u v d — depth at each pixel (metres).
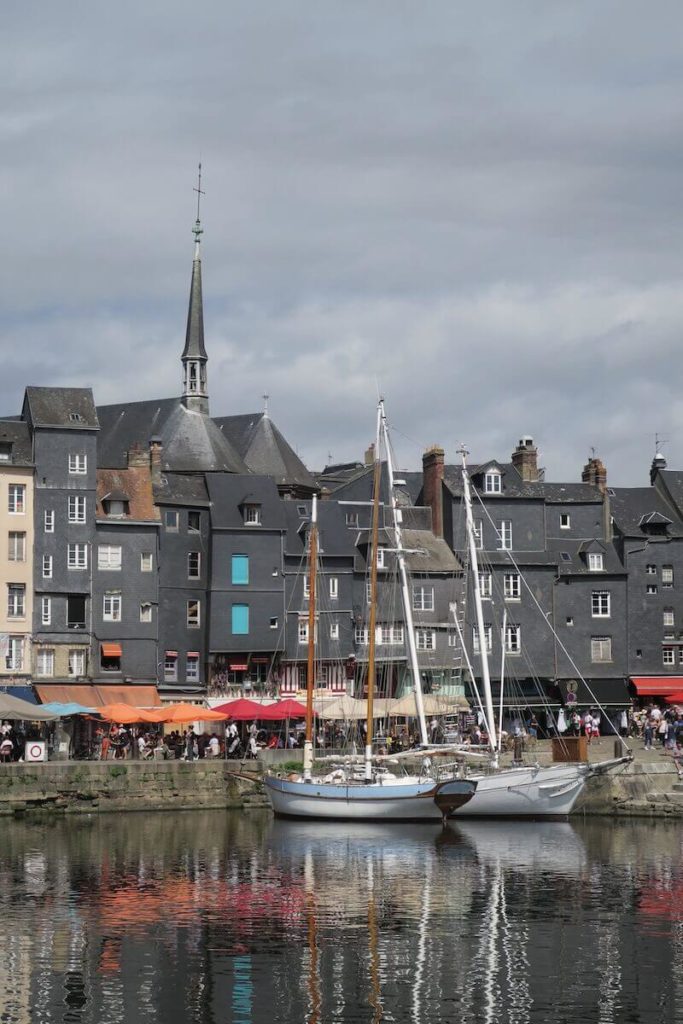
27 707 79.44
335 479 135.88
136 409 133.25
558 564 108.12
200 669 100.94
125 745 89.56
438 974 43.53
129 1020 39.44
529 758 86.19
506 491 108.69
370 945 46.78
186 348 136.00
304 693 102.06
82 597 97.31
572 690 103.81
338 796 76.19
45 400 98.44
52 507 97.00
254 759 85.19
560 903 52.94
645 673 108.38
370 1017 39.78
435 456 110.31
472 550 85.19
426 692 103.44
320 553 103.19
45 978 43.06
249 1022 39.38
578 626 107.81
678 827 73.69
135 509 99.81
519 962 44.75
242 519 102.38
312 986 42.41
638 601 109.00
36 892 54.94
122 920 50.16
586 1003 40.81
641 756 86.00
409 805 75.31
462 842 68.69
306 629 102.62
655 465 116.88
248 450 127.62
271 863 62.06
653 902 53.00
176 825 74.94
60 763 79.19
